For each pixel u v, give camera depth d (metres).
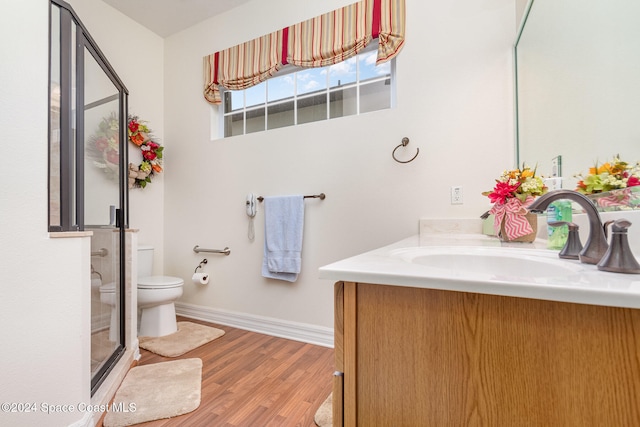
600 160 0.92
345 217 1.92
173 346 1.84
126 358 1.55
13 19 0.93
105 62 1.58
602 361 0.39
